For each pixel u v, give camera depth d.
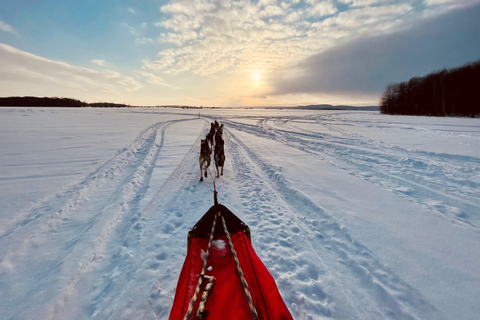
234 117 38.69
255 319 1.36
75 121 25.22
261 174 7.00
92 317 2.17
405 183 5.83
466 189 5.29
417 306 2.25
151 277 2.68
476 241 3.28
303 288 2.53
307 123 26.12
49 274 2.75
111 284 2.58
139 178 6.54
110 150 10.23
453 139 12.20
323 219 4.04
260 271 1.81
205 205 4.73
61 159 8.48
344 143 12.09
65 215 4.29
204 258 2.02
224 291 1.60
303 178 6.32
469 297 2.33
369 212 4.25
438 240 3.33
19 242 3.39
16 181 6.06
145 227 3.82
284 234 3.62
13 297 2.41
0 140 12.13
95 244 3.33
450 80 44.72
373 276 2.67
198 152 10.29
